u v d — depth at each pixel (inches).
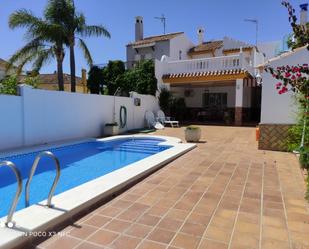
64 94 485.4
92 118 560.4
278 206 172.6
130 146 484.1
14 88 427.2
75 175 302.0
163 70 844.0
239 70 738.8
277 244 126.4
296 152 326.6
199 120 944.9
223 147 410.0
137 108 722.2
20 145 401.4
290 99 367.9
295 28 153.5
